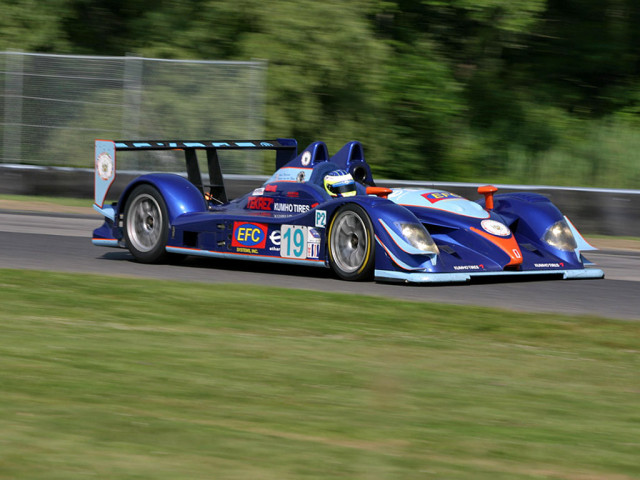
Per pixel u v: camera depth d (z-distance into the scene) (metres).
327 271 22.17
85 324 15.17
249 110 40.81
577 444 9.38
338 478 8.07
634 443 9.49
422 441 9.30
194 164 24.56
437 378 12.13
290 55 47.53
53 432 9.21
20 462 8.23
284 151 25.86
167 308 16.72
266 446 8.93
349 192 21.80
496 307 17.59
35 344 13.44
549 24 59.84
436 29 58.00
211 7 50.09
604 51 58.06
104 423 9.58
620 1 59.34
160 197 22.67
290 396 10.99
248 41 48.22
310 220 20.62
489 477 8.22
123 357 12.78
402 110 52.47
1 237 27.30
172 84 41.12
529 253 21.34
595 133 53.59
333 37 47.38
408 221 19.69
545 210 22.20
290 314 16.39
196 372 12.04
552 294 19.48
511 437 9.54
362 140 49.72
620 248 29.20
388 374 12.26
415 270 19.47
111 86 41.09
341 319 16.06
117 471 8.05
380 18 56.53
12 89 41.59
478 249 20.50
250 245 21.39
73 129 41.38
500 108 55.56
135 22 52.59
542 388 11.82
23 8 51.53
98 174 23.83
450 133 53.59
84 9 53.91
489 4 52.59
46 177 38.69
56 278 19.70
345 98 49.56
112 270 21.77
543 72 58.72
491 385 11.88
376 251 19.73
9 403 10.25
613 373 12.77
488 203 22.34
